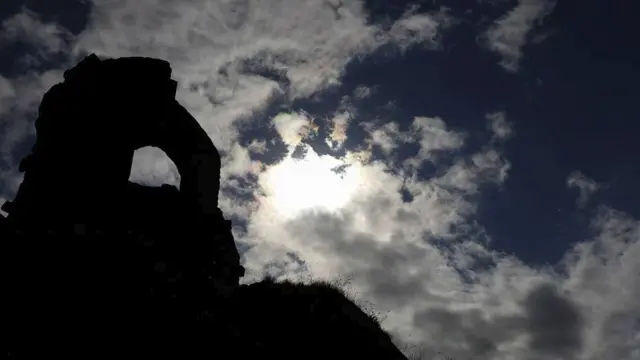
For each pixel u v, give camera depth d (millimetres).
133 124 17969
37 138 17484
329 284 15969
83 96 17719
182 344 11531
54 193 16156
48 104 17750
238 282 16641
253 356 11945
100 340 11086
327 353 13055
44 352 10445
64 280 12375
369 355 13445
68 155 16859
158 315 12164
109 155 17266
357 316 14914
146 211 16469
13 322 10922
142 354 11008
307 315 14234
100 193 16547
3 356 9977
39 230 13961
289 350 12758
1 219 14641
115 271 13102
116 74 18250
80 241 13656
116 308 12016
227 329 12375
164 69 18906
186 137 18406
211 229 17016
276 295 15016
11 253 12688
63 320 11336
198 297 13711
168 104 18531
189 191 17719
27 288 11844
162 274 13578
